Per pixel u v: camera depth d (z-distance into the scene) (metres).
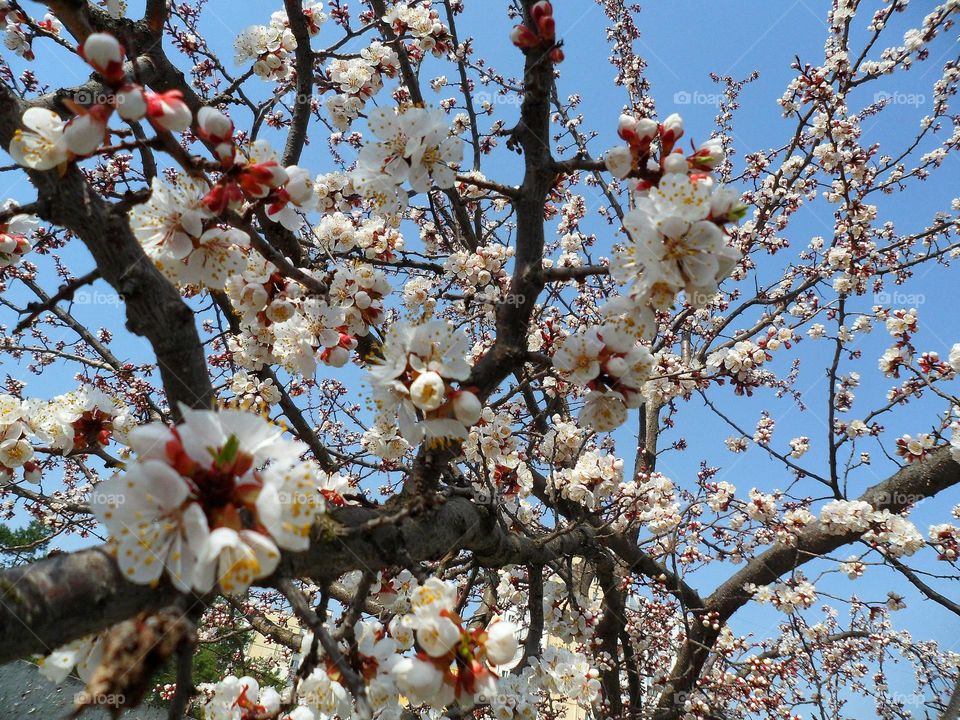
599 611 4.79
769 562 4.98
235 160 1.69
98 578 1.15
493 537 2.34
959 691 3.95
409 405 1.71
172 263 1.84
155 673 0.99
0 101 1.54
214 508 1.08
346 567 1.58
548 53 1.96
